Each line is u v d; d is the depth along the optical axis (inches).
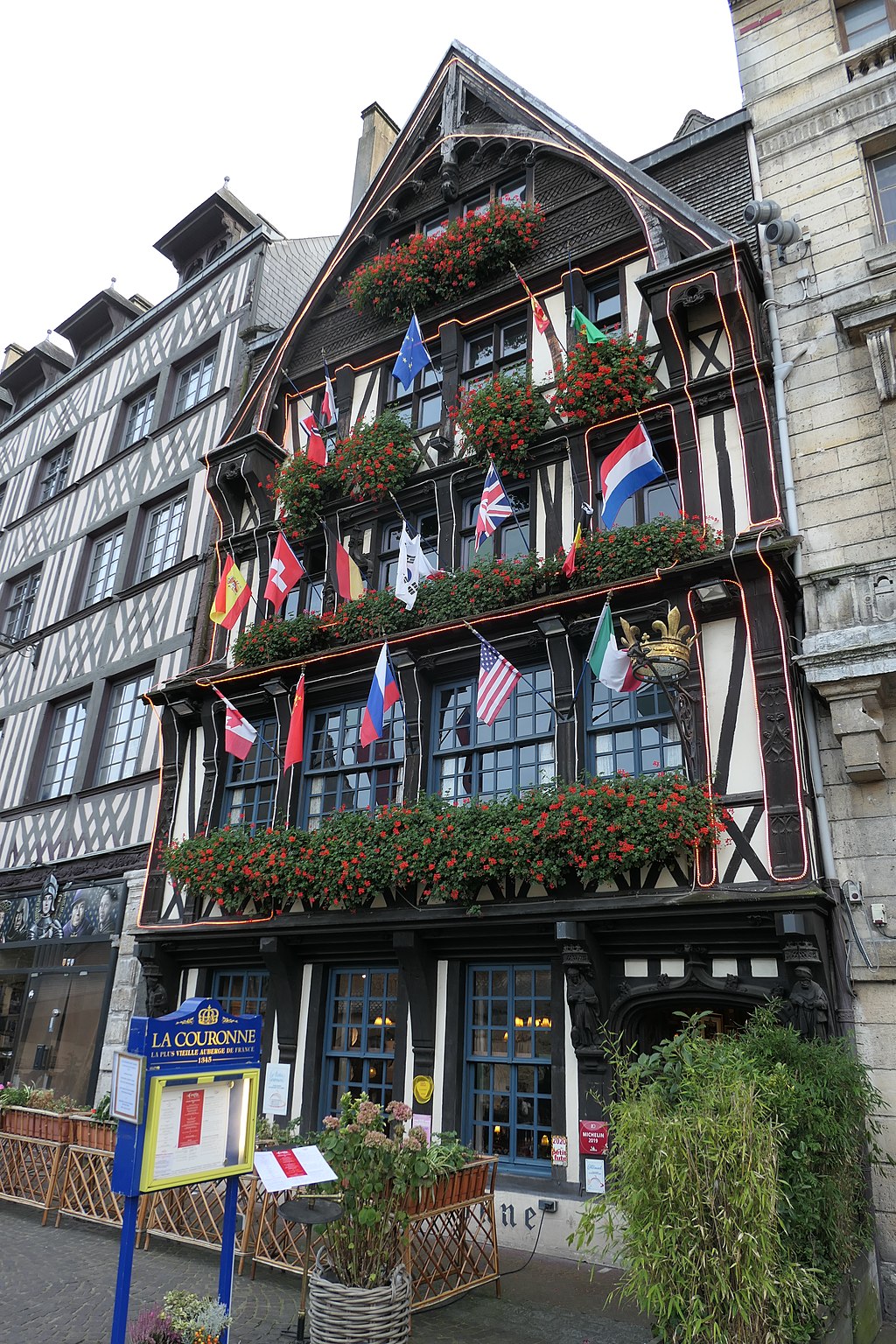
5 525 799.1
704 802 304.8
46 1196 314.8
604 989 322.0
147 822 516.4
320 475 479.5
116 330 788.6
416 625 409.4
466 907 344.2
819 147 394.0
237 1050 196.5
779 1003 278.2
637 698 351.3
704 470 364.2
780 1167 193.3
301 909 403.9
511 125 502.3
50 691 652.1
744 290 365.4
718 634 334.6
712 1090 176.7
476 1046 354.0
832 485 340.5
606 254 438.0
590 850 311.6
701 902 295.9
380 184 558.9
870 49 390.9
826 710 318.3
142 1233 286.4
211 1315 170.9
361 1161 210.2
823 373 356.5
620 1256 175.8
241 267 663.8
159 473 640.4
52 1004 525.0
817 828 306.8
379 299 509.4
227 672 468.4
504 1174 325.1
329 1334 192.2
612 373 385.1
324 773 436.1
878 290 355.3
